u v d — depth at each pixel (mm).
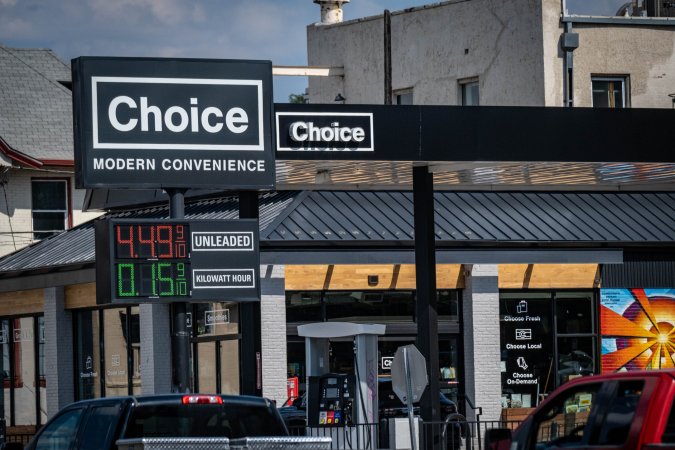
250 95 35188
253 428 22797
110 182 33875
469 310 55125
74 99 34281
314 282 53469
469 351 55000
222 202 58406
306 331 38719
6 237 71438
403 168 40594
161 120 34406
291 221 53281
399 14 68938
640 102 64375
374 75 69250
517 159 38438
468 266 55062
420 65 67875
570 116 38906
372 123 37438
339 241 52625
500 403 54969
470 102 65812
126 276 32812
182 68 34719
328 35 71938
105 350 59125
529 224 56344
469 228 55281
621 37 64125
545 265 56312
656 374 16469
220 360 54375
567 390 18281
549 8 62594
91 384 60062
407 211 55500
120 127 34062
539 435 18719
